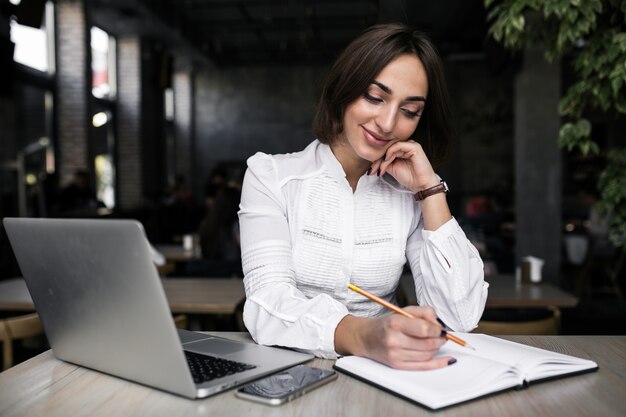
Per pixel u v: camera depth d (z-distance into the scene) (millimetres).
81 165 8906
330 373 945
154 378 884
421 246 1317
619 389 891
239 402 846
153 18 10164
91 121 9141
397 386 862
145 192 11633
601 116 10195
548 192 4789
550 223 4797
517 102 4863
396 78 1151
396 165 1284
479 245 5414
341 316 1071
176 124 14594
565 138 2531
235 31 12477
